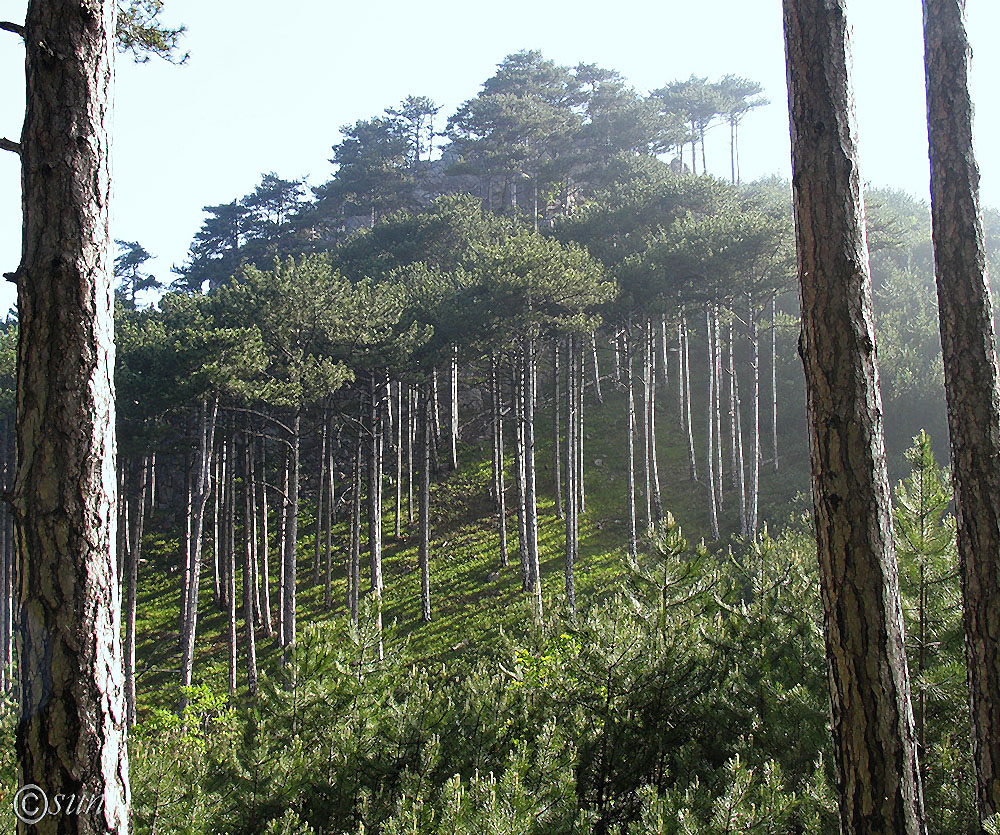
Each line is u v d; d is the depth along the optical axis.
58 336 4.73
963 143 6.72
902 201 52.44
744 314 39.53
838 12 5.34
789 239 28.78
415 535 34.62
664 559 9.21
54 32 4.94
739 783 5.64
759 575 9.42
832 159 5.21
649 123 54.81
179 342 25.50
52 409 4.66
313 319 27.48
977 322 6.52
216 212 63.25
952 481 6.57
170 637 30.75
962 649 7.23
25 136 4.91
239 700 20.31
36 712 4.43
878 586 4.88
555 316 28.53
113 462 4.90
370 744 7.55
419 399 39.38
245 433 29.30
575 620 8.71
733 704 7.95
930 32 6.90
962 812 6.39
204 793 7.32
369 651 8.52
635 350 35.84
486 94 62.81
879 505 4.96
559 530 32.69
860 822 4.73
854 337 5.07
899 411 30.44
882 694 4.77
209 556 36.34
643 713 7.84
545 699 8.12
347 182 58.56
